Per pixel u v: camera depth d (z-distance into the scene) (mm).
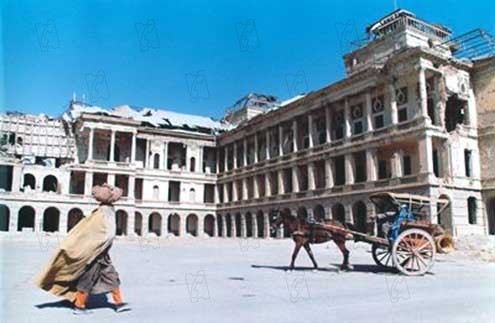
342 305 11352
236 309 10703
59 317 9375
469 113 51656
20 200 70938
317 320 9477
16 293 12234
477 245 35219
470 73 52812
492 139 50125
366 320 9531
